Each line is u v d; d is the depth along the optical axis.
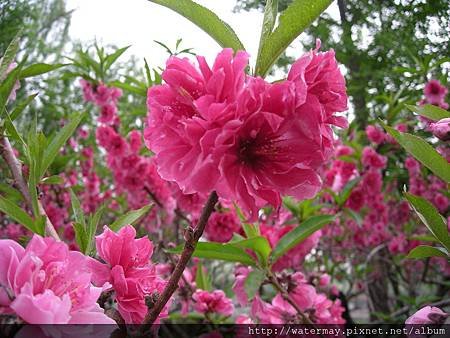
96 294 0.13
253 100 0.13
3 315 0.12
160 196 0.45
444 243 0.17
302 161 0.14
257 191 0.14
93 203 0.51
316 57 0.14
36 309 0.11
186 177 0.13
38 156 0.19
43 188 0.41
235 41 0.16
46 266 0.12
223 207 0.38
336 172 0.49
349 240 0.59
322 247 0.57
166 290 0.15
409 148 0.17
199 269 0.37
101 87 0.46
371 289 0.58
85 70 0.46
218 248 0.22
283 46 0.16
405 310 0.49
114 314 0.16
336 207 0.44
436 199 0.45
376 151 0.48
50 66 0.23
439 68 0.40
